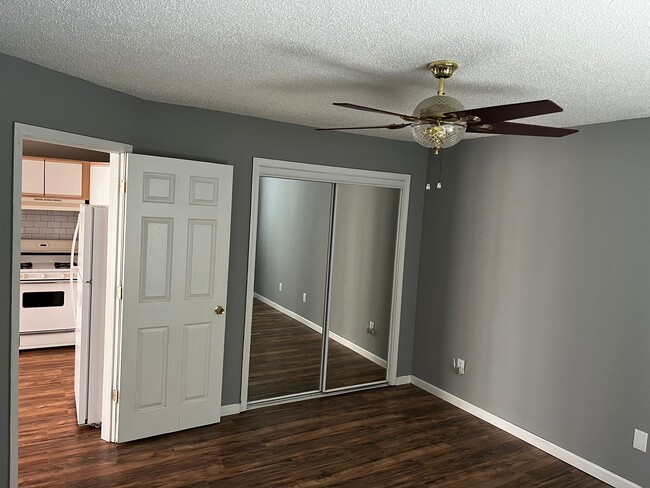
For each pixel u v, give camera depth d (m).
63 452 3.42
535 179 3.93
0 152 2.61
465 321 4.55
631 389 3.30
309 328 4.65
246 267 4.16
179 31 2.12
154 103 3.63
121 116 3.39
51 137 2.87
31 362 5.10
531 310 3.96
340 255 4.74
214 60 2.52
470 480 3.36
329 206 4.63
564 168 3.72
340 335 4.83
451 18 1.80
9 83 2.62
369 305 4.96
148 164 3.48
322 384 4.75
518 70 2.37
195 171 3.68
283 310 4.50
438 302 4.84
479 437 4.02
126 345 3.51
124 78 2.99
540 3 1.62
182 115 3.75
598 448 3.49
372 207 4.85
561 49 2.05
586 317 3.57
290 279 4.49
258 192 4.16
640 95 2.70
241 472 3.29
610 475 3.41
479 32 1.92
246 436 3.81
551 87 2.64
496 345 4.25
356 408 4.46
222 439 3.74
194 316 3.79
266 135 4.12
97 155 5.93
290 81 2.85
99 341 3.76
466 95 2.90
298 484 3.19
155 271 3.59
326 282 4.69
